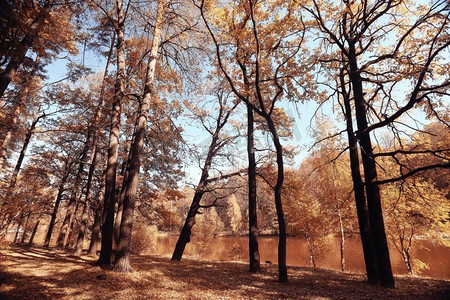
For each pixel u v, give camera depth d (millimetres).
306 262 21156
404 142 9336
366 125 9391
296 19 9398
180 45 13000
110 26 12836
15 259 9727
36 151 16750
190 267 10844
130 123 13531
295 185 14789
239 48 10453
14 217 9258
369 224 8867
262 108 9719
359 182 9141
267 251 28766
